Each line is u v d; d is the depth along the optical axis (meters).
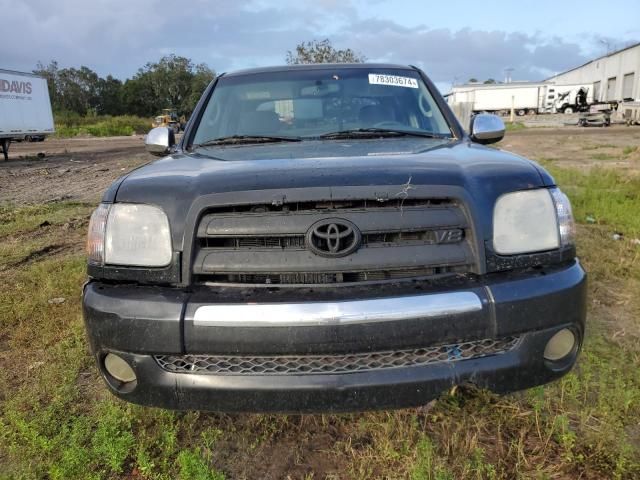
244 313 1.84
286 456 2.18
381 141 2.81
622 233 5.66
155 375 1.95
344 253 1.89
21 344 3.26
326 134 3.00
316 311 1.82
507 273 2.01
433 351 1.94
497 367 1.94
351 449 2.16
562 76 89.62
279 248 1.93
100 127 50.44
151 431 2.31
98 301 2.00
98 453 2.15
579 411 2.36
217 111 3.31
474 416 2.31
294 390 1.87
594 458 2.07
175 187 2.07
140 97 97.94
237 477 2.07
